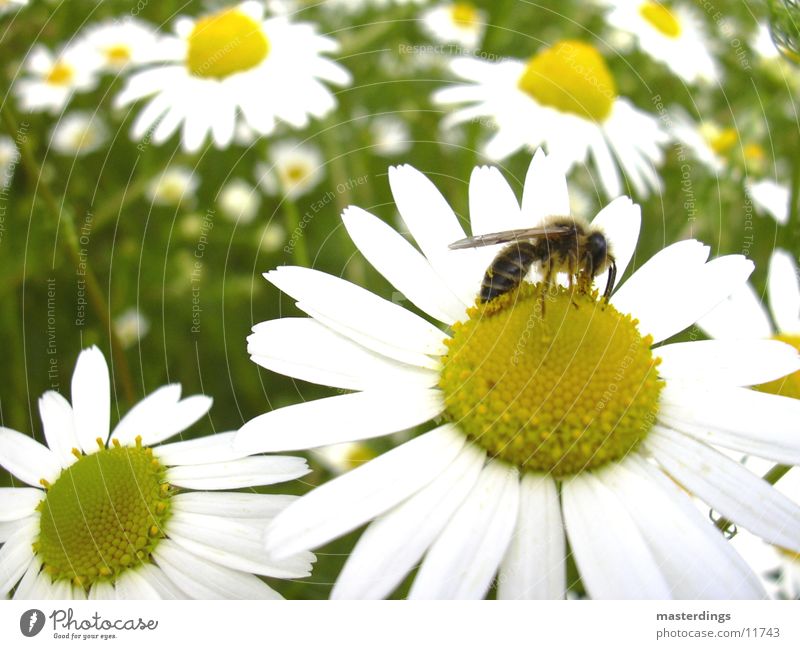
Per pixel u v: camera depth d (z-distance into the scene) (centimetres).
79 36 16
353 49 16
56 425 11
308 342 10
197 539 10
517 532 10
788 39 13
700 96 16
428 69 16
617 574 9
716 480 10
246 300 15
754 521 10
